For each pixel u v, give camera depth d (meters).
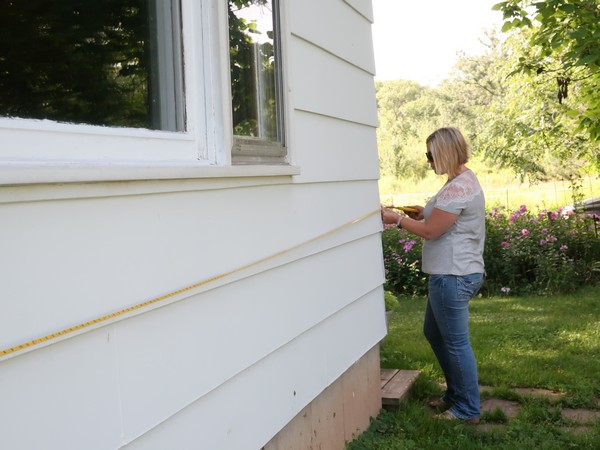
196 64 2.40
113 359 1.94
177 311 2.24
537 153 14.55
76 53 2.06
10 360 1.62
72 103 2.01
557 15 6.69
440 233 4.20
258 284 2.80
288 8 3.10
